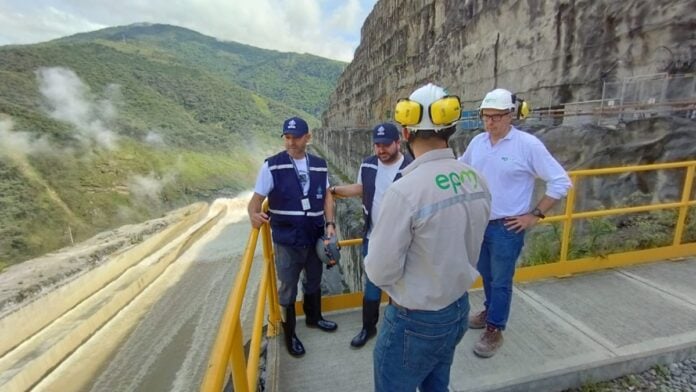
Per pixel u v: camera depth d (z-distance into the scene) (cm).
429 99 144
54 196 6675
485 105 258
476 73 1516
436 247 138
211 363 128
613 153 660
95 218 6819
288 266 293
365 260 151
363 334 309
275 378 274
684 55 763
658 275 396
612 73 907
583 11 956
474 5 1582
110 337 2798
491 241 272
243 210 7662
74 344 2650
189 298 3400
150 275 3888
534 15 1134
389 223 138
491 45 1397
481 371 262
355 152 2506
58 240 5894
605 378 261
